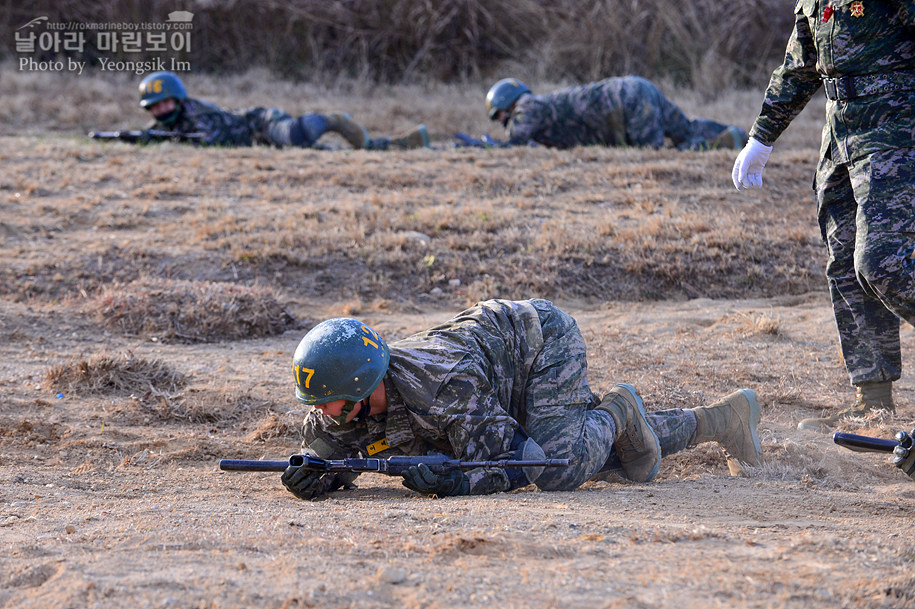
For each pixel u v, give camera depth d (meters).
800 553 4.46
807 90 7.57
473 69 33.50
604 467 7.23
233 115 23.12
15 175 18.12
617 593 3.88
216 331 11.87
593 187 17.94
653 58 32.94
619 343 11.34
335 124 23.23
